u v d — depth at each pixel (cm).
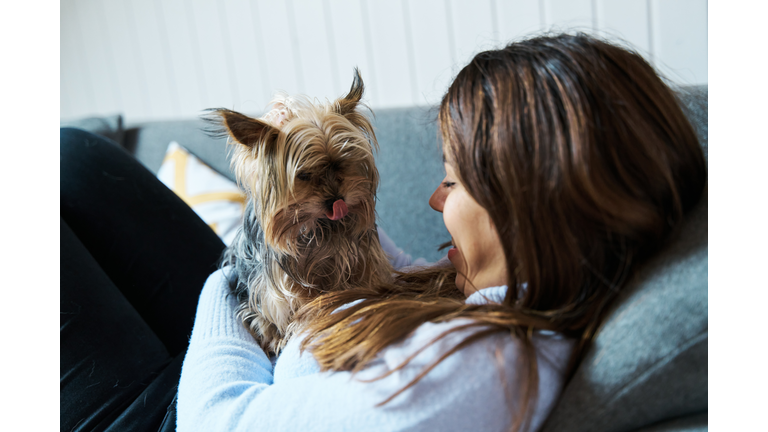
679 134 57
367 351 59
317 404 58
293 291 100
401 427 53
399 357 57
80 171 129
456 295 85
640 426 54
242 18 238
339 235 104
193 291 129
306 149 96
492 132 58
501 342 54
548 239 55
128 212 129
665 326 51
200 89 259
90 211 126
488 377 53
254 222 109
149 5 258
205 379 73
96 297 108
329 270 105
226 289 107
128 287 127
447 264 102
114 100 284
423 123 175
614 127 54
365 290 85
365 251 107
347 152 101
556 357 57
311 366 69
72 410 94
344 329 66
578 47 59
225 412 64
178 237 132
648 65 61
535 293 58
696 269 52
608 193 53
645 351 51
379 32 212
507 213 59
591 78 55
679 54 165
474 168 61
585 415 53
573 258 56
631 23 169
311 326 77
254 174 103
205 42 250
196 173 206
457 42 199
